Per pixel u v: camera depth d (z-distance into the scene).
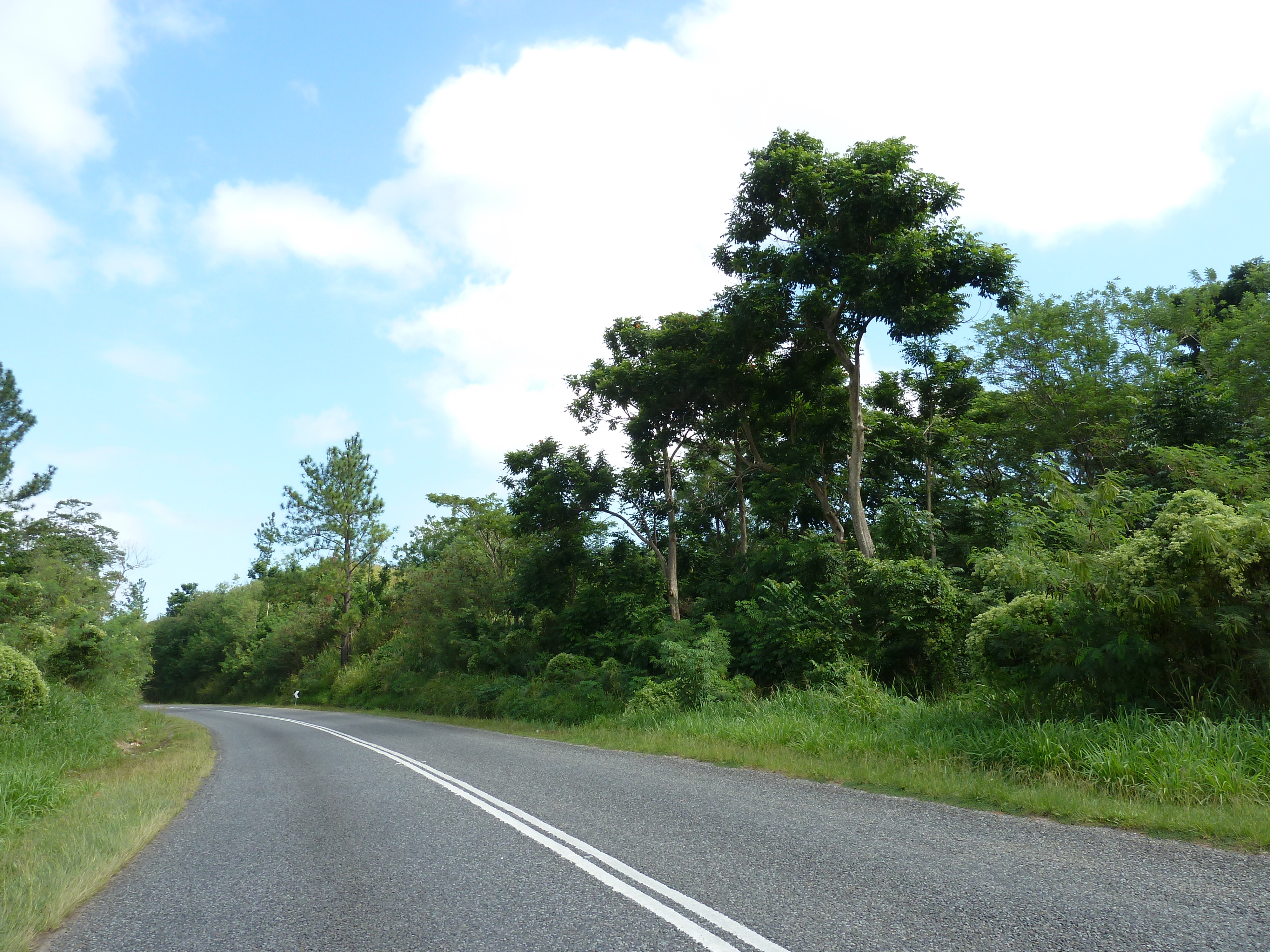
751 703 15.78
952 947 3.54
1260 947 3.42
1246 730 7.15
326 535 49.84
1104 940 3.56
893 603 17.16
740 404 25.48
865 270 19.30
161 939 4.33
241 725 25.50
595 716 19.42
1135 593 8.27
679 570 29.03
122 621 29.48
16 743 13.31
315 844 6.61
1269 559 7.84
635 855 5.54
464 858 5.75
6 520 31.06
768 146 22.05
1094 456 26.88
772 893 4.49
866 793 7.80
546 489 27.22
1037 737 8.16
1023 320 29.11
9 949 4.18
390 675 37.75
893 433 24.45
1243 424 19.88
